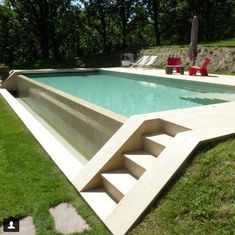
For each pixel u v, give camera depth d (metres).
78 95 10.15
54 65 23.00
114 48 30.45
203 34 31.58
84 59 22.89
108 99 9.27
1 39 28.47
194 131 4.41
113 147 4.90
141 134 4.96
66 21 28.16
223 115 5.45
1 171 5.03
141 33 33.38
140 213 3.52
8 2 27.55
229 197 3.31
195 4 30.17
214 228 3.08
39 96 10.45
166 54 17.89
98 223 3.76
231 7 31.25
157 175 3.84
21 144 6.28
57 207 4.10
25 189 4.47
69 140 7.63
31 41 29.73
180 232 3.16
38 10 26.89
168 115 5.45
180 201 3.45
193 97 9.04
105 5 27.66
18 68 22.91
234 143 4.07
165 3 30.61
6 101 10.76
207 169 3.68
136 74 13.92
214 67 14.99
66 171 4.98
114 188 4.25
